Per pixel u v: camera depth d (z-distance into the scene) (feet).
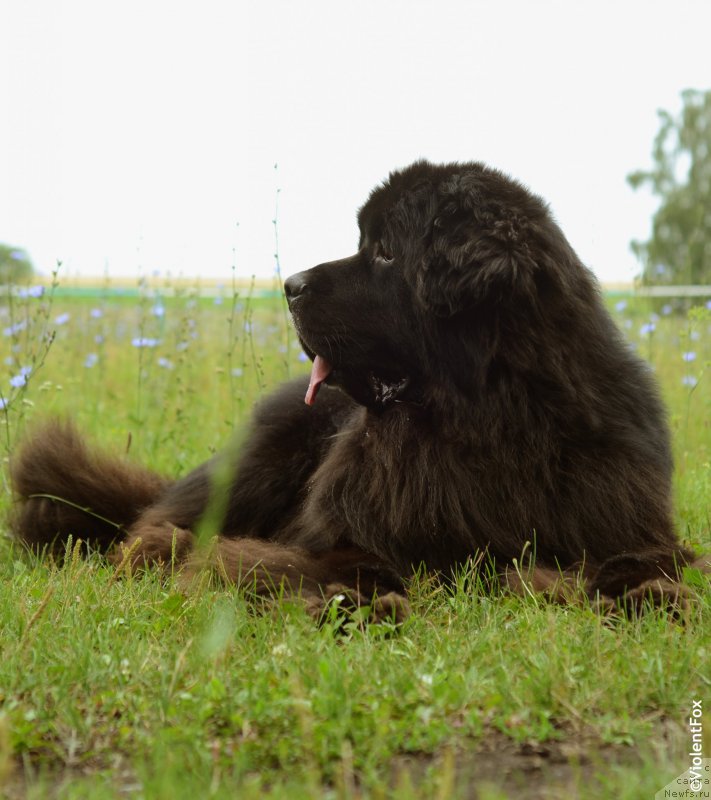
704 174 84.94
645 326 25.18
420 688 8.09
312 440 14.99
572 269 12.28
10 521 15.74
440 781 6.52
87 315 35.65
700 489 17.87
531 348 11.68
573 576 11.40
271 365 29.17
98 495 16.12
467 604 10.77
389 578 11.55
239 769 6.77
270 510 15.03
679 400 25.86
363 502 12.47
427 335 12.19
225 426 23.85
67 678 8.27
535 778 7.00
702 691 8.19
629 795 6.36
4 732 6.69
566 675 8.23
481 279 11.50
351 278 13.03
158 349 31.27
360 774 6.98
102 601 10.71
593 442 12.01
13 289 26.21
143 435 23.04
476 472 12.03
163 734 7.26
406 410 12.54
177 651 8.99
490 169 12.84
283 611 10.31
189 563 12.48
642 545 11.99
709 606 10.23
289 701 7.56
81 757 7.33
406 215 12.53
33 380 26.07
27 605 10.52
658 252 81.25
